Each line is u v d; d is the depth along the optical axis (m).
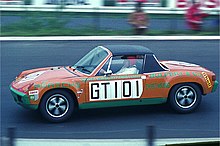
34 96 9.98
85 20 24.11
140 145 8.62
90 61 10.73
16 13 24.16
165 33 22.16
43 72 10.80
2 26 22.67
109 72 10.27
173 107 10.70
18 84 10.46
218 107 11.45
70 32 21.97
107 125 10.19
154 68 10.55
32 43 19.27
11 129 6.22
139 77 10.35
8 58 16.53
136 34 21.80
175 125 10.20
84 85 10.14
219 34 22.16
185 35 21.80
